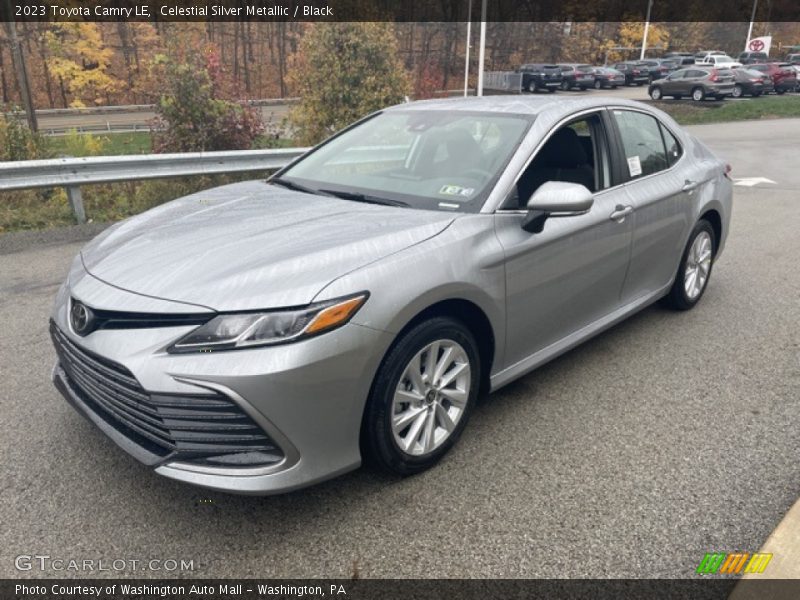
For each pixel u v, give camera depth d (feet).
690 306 16.26
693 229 15.21
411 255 8.77
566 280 11.21
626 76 137.80
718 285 18.48
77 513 8.62
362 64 38.55
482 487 9.21
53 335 9.55
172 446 7.86
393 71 39.83
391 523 8.47
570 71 123.24
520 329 10.55
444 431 9.62
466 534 8.27
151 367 7.59
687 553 7.95
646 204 13.02
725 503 8.88
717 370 13.01
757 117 83.30
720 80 100.12
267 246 8.81
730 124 75.97
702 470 9.64
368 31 38.17
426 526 8.42
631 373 12.85
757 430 10.78
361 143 12.96
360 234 9.05
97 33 111.86
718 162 16.56
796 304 16.93
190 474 7.72
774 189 34.42
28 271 18.95
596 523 8.47
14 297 16.81
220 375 7.38
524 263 10.21
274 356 7.48
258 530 8.34
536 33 190.60
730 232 24.84
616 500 8.93
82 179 23.65
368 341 8.06
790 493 9.09
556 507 8.79
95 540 8.15
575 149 11.77
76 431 10.56
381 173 11.69
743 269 20.06
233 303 7.70
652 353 13.79
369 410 8.55
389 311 8.23
